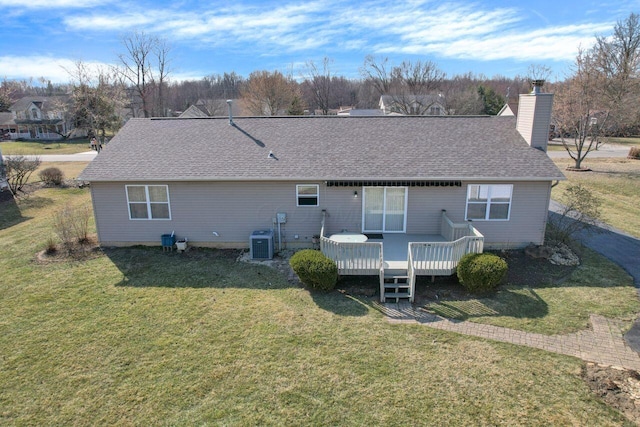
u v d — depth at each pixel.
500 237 14.33
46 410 7.12
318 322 9.91
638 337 9.11
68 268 13.23
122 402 7.30
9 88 83.94
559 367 8.11
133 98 56.88
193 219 14.73
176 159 14.79
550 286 11.63
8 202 22.53
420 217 14.36
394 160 14.20
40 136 66.62
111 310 10.55
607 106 29.03
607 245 14.97
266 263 13.59
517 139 15.02
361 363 8.32
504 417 6.86
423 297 11.14
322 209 14.44
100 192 14.55
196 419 6.89
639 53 32.31
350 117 17.08
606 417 6.80
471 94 55.75
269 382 7.79
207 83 98.00
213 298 11.16
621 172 28.59
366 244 11.55
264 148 15.22
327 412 7.03
